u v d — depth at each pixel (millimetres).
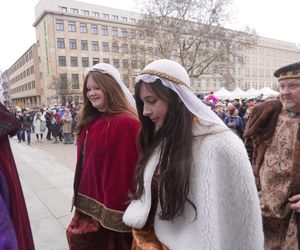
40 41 46375
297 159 1429
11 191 1064
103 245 1699
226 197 1062
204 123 1100
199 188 1036
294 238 1457
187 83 1137
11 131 1062
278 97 1668
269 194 1547
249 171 1064
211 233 1010
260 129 1663
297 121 1504
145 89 1121
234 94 19625
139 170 1270
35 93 53312
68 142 11562
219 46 21312
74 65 43562
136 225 1236
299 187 1423
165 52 20688
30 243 1143
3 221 945
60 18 42094
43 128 12781
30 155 8211
